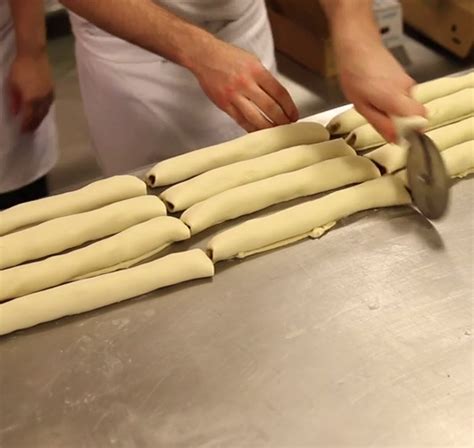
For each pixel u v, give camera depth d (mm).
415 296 841
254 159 999
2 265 893
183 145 1283
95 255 889
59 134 1812
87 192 965
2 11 1274
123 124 1307
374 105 928
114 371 791
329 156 1003
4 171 1380
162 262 873
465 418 727
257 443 722
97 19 1049
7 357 812
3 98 1320
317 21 1646
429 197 902
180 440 729
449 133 1018
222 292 861
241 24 1218
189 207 952
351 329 812
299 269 880
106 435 739
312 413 742
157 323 834
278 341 807
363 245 902
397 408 739
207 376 780
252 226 900
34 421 754
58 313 839
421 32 1794
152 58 1213
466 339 795
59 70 1962
